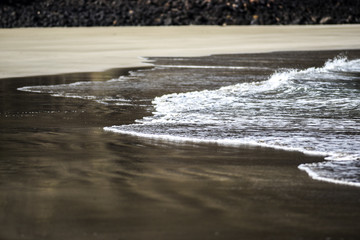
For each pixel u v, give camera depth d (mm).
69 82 23438
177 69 28984
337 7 111125
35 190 7867
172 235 6141
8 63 33031
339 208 7059
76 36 68438
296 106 15852
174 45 51312
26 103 17594
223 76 25297
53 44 53188
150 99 18094
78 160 9828
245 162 9672
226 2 110625
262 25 102938
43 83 23141
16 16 106000
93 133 12555
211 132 12477
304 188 7980
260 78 24344
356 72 23219
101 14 108062
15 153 10438
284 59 35062
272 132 12445
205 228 6348
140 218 6680
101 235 6133
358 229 6312
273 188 7980
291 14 108000
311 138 11766
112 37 65438
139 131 12695
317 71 23562
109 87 21531
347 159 9867
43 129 13141
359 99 16734
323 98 17000
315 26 92375
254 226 6402
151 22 106188
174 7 109938
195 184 8195
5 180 8430
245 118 14250
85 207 7090
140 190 7859
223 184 8203
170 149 10781
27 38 64562
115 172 8938
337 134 12195
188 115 14844
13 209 7008
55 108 16531
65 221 6570
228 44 52219
